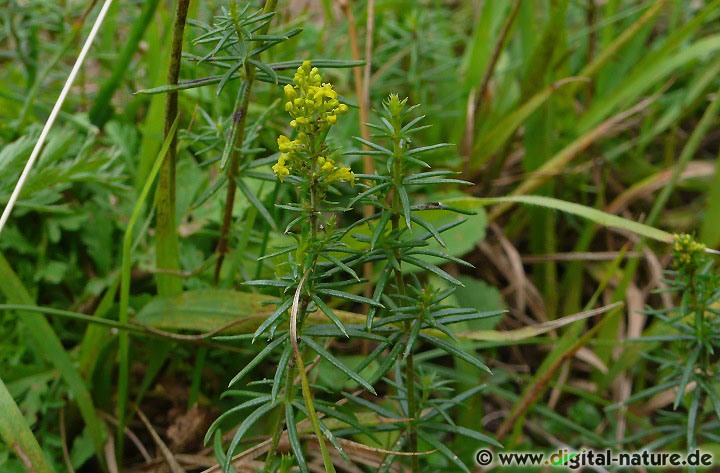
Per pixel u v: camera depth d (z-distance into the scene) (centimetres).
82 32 59
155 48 55
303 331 37
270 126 54
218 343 47
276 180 44
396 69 61
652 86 68
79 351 49
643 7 62
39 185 49
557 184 63
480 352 55
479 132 63
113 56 58
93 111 56
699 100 64
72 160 53
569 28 75
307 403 36
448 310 39
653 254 58
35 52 58
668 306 55
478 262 60
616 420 52
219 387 50
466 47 72
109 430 48
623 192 65
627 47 68
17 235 50
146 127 49
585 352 53
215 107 46
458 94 63
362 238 37
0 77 62
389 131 36
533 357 56
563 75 63
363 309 54
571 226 63
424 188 61
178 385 50
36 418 46
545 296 59
